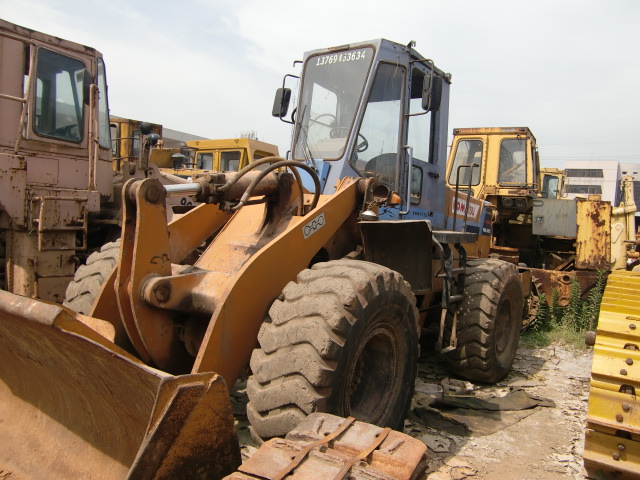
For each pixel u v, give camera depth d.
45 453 2.48
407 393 3.49
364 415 3.24
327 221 3.64
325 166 4.57
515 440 3.83
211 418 1.96
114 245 4.11
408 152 4.89
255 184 3.19
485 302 4.78
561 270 8.99
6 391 2.81
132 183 2.86
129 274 2.90
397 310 3.30
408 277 3.91
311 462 1.91
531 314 7.25
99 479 2.24
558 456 3.58
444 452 3.57
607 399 2.91
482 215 6.84
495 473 3.32
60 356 2.24
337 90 4.84
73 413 2.49
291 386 2.62
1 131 6.35
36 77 6.59
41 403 2.64
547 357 6.19
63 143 6.88
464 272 4.89
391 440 2.12
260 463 1.90
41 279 6.08
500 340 5.25
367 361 3.41
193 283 3.02
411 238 3.83
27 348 2.43
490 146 10.37
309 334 2.70
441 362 5.67
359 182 3.98
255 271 3.01
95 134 6.80
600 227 8.08
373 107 4.71
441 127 5.54
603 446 2.91
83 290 3.65
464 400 4.54
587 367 5.81
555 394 4.88
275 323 2.84
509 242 10.48
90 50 7.23
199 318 3.14
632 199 12.31
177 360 3.07
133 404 2.07
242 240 3.67
